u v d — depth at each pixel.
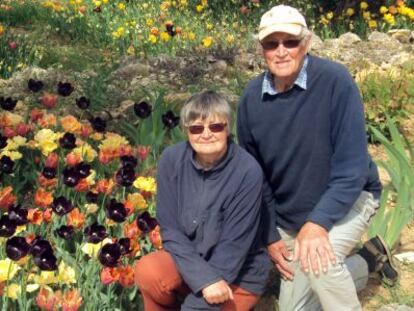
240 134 3.36
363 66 7.86
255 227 3.09
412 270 4.07
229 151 3.08
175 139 5.02
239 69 8.16
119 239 3.46
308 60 3.12
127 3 11.80
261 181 3.08
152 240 3.43
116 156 4.33
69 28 10.28
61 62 8.59
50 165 4.14
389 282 3.85
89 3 11.73
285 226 3.46
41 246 3.02
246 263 3.22
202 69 7.71
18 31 10.34
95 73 7.44
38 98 6.41
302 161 3.19
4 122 4.76
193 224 3.10
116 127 5.93
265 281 3.29
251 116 3.24
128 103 6.48
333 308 3.16
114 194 4.32
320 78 3.08
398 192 4.14
